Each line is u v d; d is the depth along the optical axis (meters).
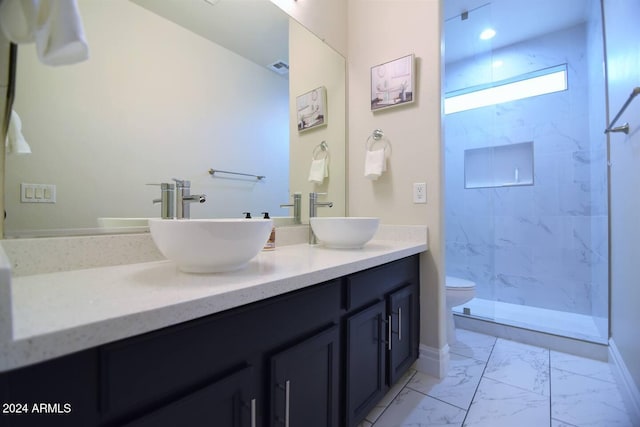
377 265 1.17
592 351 1.72
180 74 1.14
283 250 1.34
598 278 2.12
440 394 1.37
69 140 0.86
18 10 0.63
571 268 2.37
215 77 1.27
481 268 2.73
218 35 1.27
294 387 0.79
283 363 0.75
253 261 1.02
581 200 2.34
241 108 1.37
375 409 1.27
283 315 0.77
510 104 2.64
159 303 0.53
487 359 1.72
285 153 1.57
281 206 1.56
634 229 1.27
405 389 1.42
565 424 1.16
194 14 1.19
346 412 1.00
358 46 1.85
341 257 1.11
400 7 1.67
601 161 2.09
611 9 1.61
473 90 2.78
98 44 0.92
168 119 1.11
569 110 2.39
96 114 0.92
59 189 0.84
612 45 1.60
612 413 1.22
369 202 1.78
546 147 2.49
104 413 0.47
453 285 1.91
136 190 1.01
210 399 0.59
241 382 0.65
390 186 1.69
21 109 0.78
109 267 0.88
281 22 1.52
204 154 1.23
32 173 0.80
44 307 0.51
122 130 0.98
